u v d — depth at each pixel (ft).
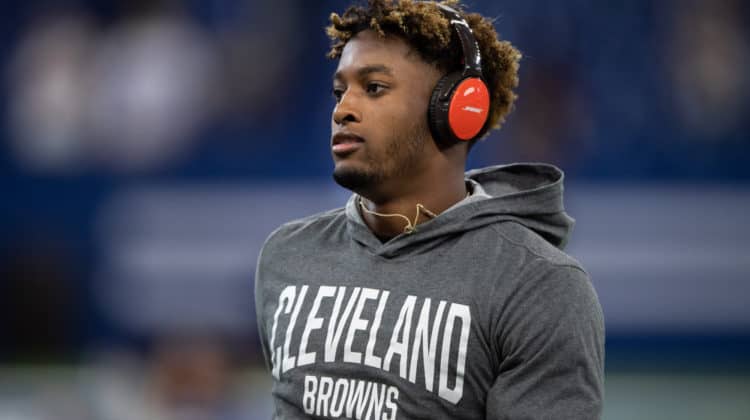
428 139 22.09
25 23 80.74
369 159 21.59
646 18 80.74
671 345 66.23
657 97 78.79
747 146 76.59
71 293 69.41
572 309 20.47
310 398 21.45
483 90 22.36
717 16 81.46
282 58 80.02
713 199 68.49
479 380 20.68
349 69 21.93
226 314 67.26
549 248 21.52
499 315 20.59
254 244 69.00
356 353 21.11
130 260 69.10
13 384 62.28
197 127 76.89
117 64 78.69
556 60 78.33
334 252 23.02
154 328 67.67
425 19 21.70
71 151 75.66
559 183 22.68
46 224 71.31
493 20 24.94
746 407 60.75
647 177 73.36
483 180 24.36
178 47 79.51
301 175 73.67
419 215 22.27
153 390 56.54
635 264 67.36
